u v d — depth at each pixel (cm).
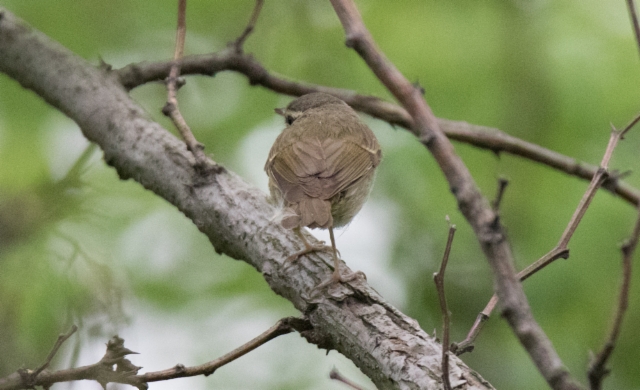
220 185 755
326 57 1430
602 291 1194
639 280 1191
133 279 1218
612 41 1305
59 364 858
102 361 600
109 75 916
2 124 1189
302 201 802
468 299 1352
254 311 1306
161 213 1262
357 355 602
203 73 995
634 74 1277
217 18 1398
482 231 396
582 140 1285
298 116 1038
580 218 557
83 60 933
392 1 1372
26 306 913
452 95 1330
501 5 1346
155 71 941
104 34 1330
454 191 421
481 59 1336
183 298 1284
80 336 847
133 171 820
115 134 841
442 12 1363
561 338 1203
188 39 1388
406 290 1371
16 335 891
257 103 1411
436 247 1370
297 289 678
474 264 1360
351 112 1023
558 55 1311
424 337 589
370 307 625
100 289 912
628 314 1205
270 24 1434
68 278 916
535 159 1036
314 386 1244
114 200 1140
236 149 1377
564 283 1190
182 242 1292
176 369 610
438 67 1336
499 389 1238
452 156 432
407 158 1350
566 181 1262
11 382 589
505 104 1314
